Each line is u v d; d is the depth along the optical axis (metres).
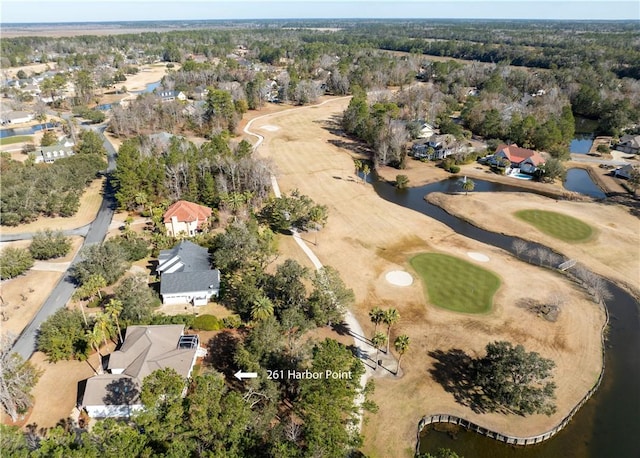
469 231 88.38
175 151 98.88
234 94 180.38
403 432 44.22
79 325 54.47
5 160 107.38
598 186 111.38
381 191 108.81
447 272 71.62
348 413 42.84
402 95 184.38
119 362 47.94
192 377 46.75
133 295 56.66
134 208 93.50
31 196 87.00
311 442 34.06
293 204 84.62
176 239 77.81
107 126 160.12
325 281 57.62
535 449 43.62
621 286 69.62
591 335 58.34
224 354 53.12
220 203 91.06
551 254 78.12
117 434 34.34
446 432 45.22
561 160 124.44
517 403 45.47
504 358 47.34
